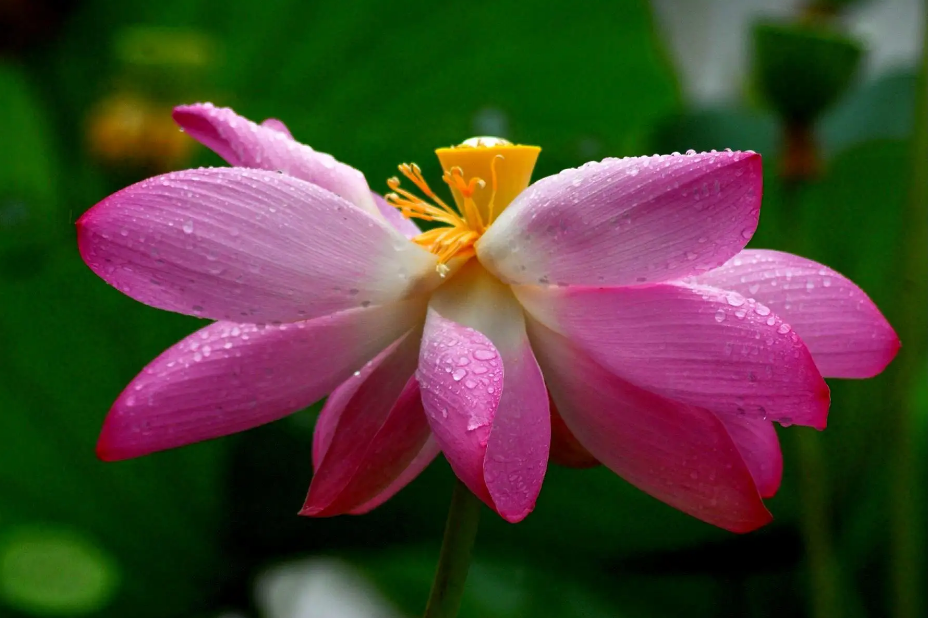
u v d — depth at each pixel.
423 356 0.87
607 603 1.35
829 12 1.52
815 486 1.12
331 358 0.90
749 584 1.34
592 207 0.87
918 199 1.10
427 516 1.24
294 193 0.87
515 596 1.35
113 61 1.33
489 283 0.90
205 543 1.28
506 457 0.87
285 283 0.87
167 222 0.86
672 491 0.90
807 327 0.90
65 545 1.25
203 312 0.87
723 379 0.87
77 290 1.26
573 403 0.90
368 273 0.88
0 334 1.24
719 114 1.52
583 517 1.24
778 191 1.34
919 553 1.22
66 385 1.27
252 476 1.23
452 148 0.94
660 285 0.88
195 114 0.91
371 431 0.89
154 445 0.89
